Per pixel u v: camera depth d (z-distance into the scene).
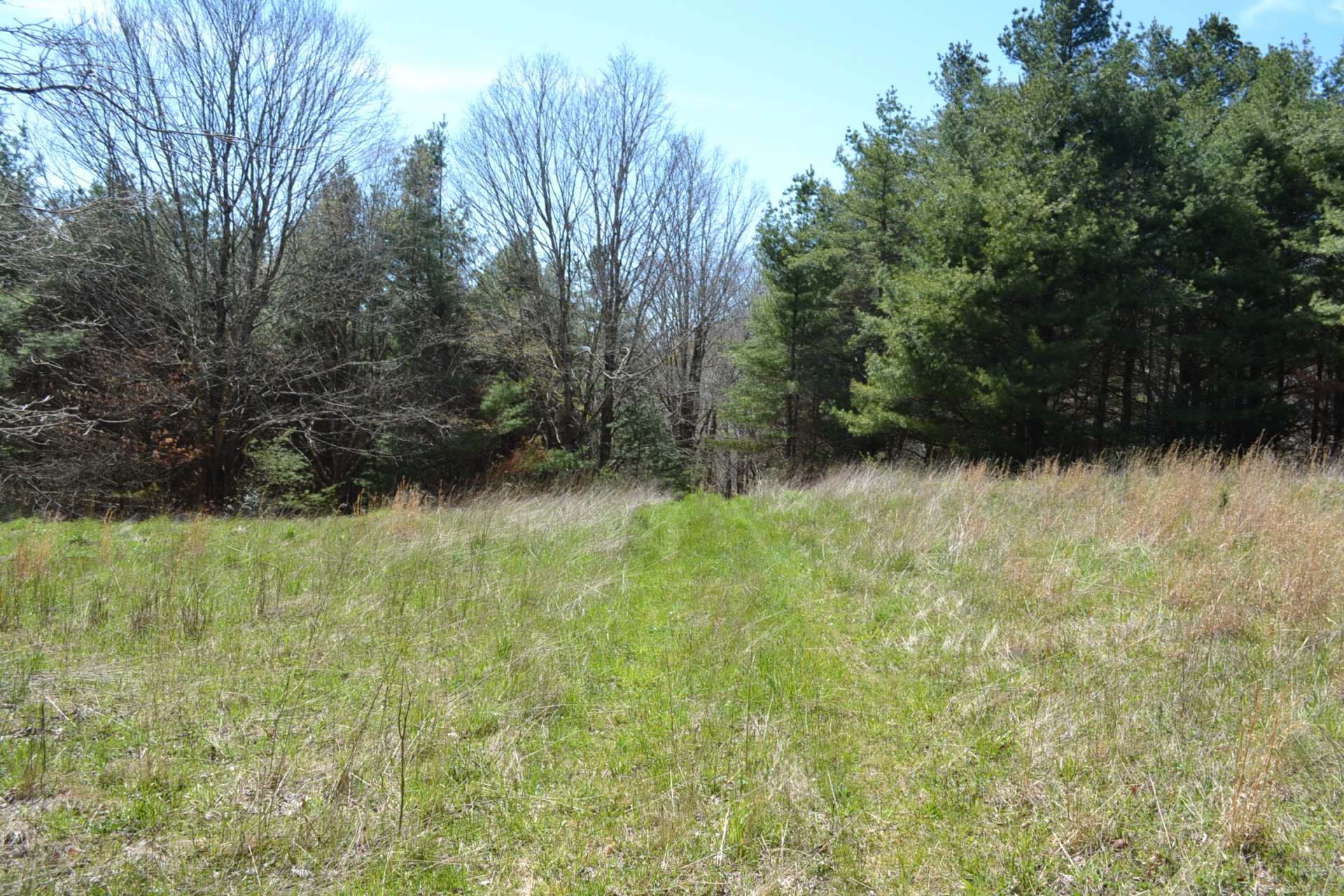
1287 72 21.61
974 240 18.55
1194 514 7.75
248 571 7.59
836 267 24.23
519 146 26.86
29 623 5.84
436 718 4.34
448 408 25.67
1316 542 6.20
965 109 22.81
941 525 8.62
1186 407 19.61
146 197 13.73
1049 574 6.50
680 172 28.28
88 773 3.72
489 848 3.31
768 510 11.61
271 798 3.54
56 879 2.95
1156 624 5.34
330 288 21.59
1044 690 4.54
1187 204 18.27
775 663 5.24
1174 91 22.41
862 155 25.19
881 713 4.50
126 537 9.63
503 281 28.08
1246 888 2.87
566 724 4.45
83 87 7.50
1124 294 17.98
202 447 19.41
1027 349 17.89
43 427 11.72
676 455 26.69
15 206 9.33
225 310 20.05
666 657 5.49
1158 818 3.27
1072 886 2.96
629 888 3.06
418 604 6.58
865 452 25.09
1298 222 19.50
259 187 20.11
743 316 34.19
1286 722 3.81
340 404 21.22
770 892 3.00
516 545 8.90
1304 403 21.45
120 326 18.64
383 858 3.18
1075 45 21.02
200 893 2.91
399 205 25.67
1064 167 17.98
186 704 4.45
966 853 3.20
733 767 3.92
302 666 5.10
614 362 27.81
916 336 19.12
